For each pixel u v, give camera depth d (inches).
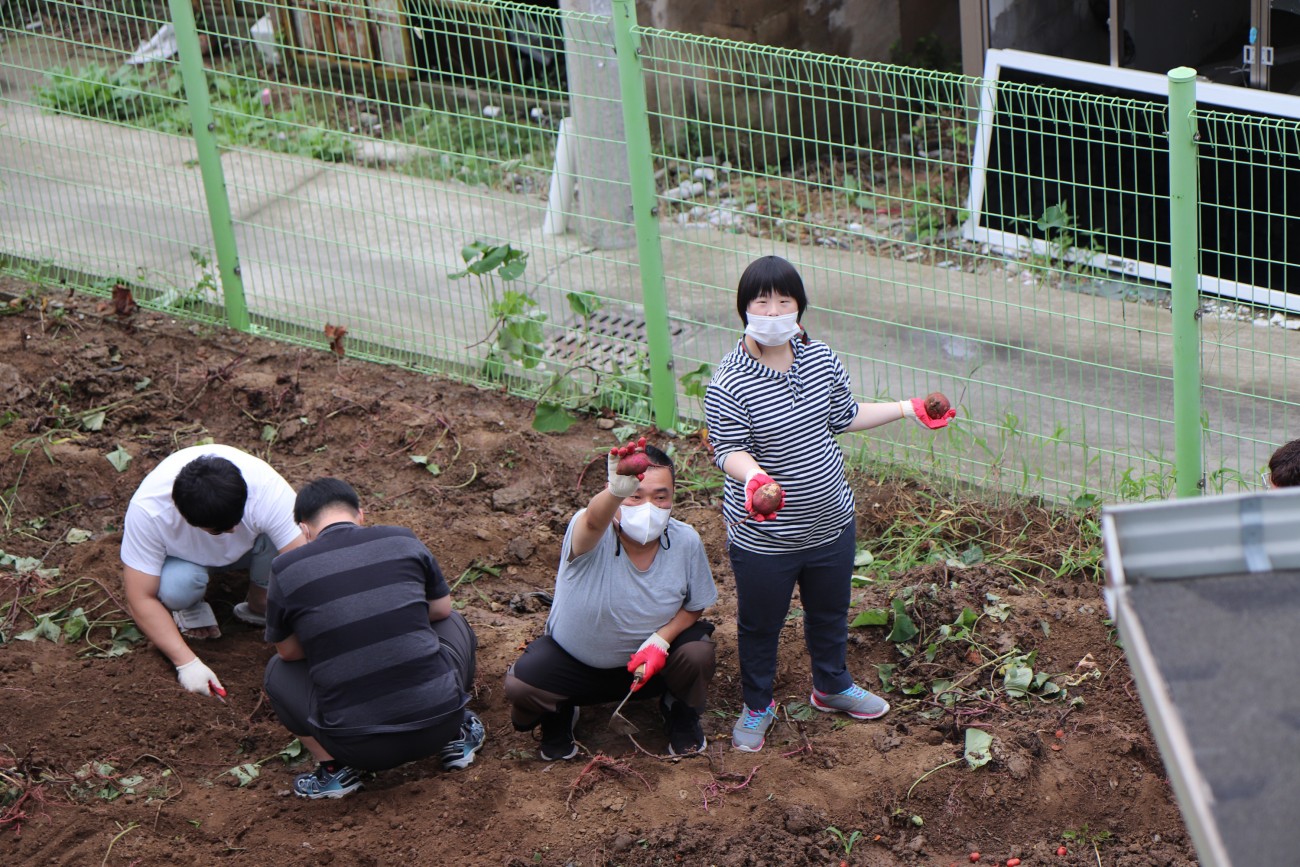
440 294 301.4
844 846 157.6
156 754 173.2
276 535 183.5
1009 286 302.0
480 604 211.2
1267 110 288.0
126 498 236.2
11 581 208.7
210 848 157.8
